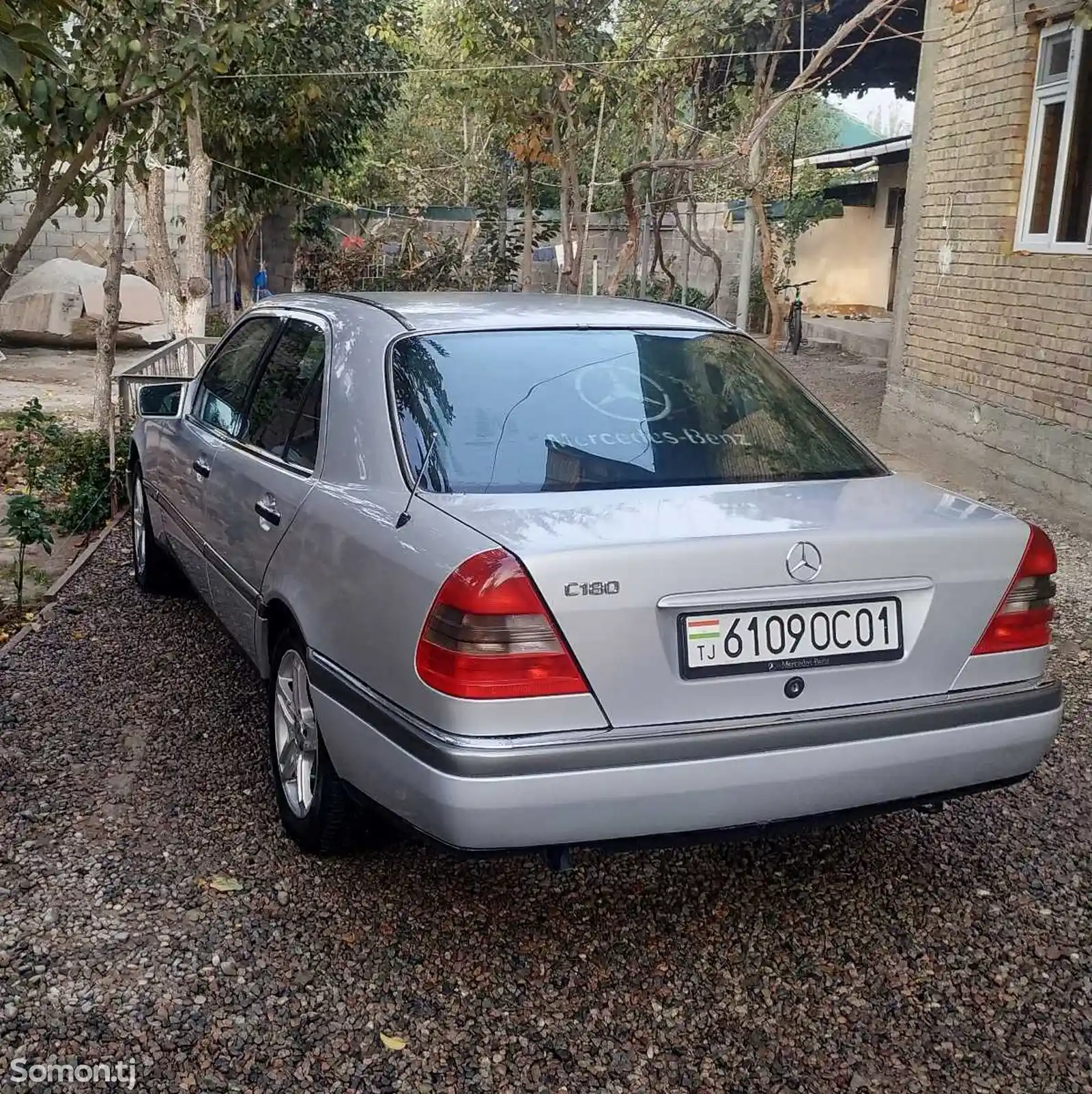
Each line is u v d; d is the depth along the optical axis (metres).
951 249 9.53
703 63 12.73
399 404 3.38
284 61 13.38
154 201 10.10
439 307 3.86
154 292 17.73
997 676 3.07
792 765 2.80
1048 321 8.02
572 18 11.30
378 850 3.53
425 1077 2.62
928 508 3.17
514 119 11.95
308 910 3.24
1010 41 8.55
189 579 5.06
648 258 18.08
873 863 3.58
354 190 21.84
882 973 3.04
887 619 2.93
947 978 3.02
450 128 24.92
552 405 3.44
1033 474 8.22
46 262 18.41
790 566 2.81
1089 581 6.55
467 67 11.29
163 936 3.08
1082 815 3.90
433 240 18.06
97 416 9.13
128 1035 2.71
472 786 2.63
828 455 3.60
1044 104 8.28
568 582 2.66
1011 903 3.38
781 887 3.44
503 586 2.64
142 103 5.21
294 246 20.80
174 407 5.48
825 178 24.34
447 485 3.13
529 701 2.66
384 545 3.00
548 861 2.81
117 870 3.40
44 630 5.43
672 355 3.77
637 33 11.57
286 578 3.48
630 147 14.28
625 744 2.68
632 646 2.71
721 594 2.76
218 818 3.73
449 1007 2.86
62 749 4.19
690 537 2.78
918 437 10.20
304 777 3.47
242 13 5.71
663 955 3.10
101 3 5.22
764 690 2.82
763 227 11.49
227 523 4.18
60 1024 2.73
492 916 3.24
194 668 4.99
